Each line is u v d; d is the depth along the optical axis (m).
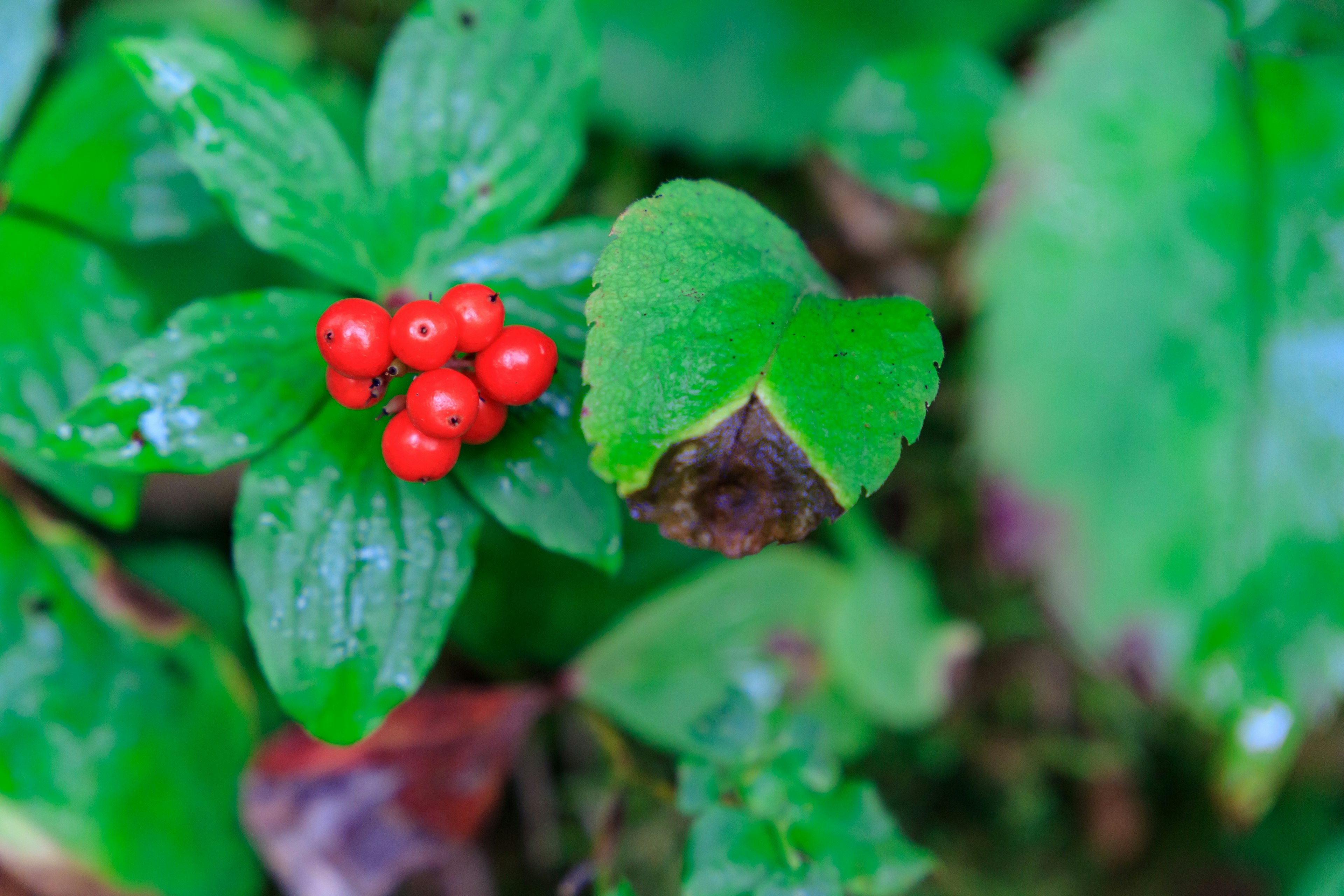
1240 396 0.31
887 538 0.37
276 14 0.33
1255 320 0.31
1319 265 0.31
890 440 0.23
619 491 0.23
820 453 0.23
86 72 0.29
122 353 0.28
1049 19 0.35
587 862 0.28
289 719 0.32
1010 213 0.31
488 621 0.31
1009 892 0.38
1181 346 0.31
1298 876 0.39
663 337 0.23
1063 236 0.31
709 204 0.23
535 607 0.31
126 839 0.29
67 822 0.29
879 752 0.37
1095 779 0.38
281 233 0.25
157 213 0.29
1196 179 0.31
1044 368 0.31
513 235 0.26
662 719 0.31
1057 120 0.31
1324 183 0.31
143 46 0.25
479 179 0.26
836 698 0.32
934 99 0.31
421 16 0.25
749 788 0.26
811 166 0.36
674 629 0.31
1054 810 0.38
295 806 0.30
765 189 0.36
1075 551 0.32
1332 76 0.31
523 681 0.31
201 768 0.30
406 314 0.23
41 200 0.28
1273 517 0.31
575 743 0.35
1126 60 0.31
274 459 0.24
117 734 0.29
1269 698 0.31
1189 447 0.31
